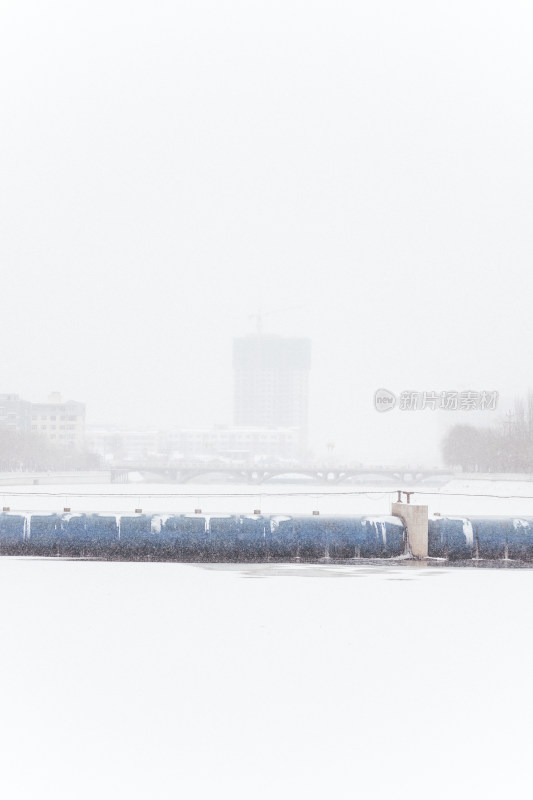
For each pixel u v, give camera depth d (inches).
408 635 1143.6
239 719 816.9
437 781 689.0
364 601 1354.6
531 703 868.6
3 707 842.2
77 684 912.9
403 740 772.0
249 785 679.7
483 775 704.4
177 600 1349.7
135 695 880.3
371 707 852.0
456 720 820.0
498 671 975.0
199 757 732.7
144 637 1118.4
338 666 988.6
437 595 1412.4
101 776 694.5
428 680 940.0
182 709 842.8
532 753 746.2
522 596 1403.8
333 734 783.1
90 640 1098.1
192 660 1008.2
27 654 1027.9
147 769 709.3
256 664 994.1
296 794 661.9
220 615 1248.2
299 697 879.1
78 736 775.1
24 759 728.3
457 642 1105.4
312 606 1316.4
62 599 1354.6
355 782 688.4
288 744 759.1
